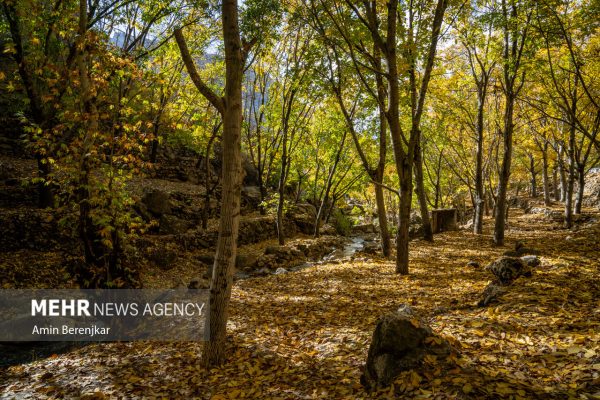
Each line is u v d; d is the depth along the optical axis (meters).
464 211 39.44
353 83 14.41
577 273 7.88
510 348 4.56
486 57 17.28
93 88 8.25
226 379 5.33
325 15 12.21
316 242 22.47
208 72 19.02
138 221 9.14
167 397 5.02
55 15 10.41
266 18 13.88
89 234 8.31
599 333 4.50
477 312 6.28
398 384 3.95
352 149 23.98
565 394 3.41
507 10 14.43
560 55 14.89
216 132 20.47
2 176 16.94
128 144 8.61
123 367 6.29
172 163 27.50
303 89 14.50
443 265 12.75
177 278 15.13
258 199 28.94
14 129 20.19
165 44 16.11
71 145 8.23
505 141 15.45
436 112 21.14
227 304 5.77
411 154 11.43
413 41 11.20
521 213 33.88
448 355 4.23
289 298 10.31
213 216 23.17
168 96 17.30
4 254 12.95
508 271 7.85
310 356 5.92
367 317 7.68
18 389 5.95
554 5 11.38
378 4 12.45
